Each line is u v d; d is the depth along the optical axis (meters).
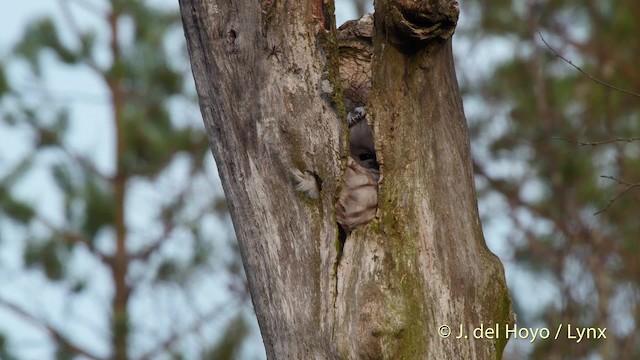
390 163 8.17
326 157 8.17
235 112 8.30
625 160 20.14
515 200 20.62
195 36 8.42
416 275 8.05
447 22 7.94
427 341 7.95
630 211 19.81
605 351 17.84
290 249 8.16
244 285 20.20
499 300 8.28
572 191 19.83
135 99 20.95
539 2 22.39
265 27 8.21
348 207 8.21
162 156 20.30
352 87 9.59
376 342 7.77
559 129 20.88
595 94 21.09
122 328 18.53
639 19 22.33
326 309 7.99
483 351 8.11
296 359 8.08
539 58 21.75
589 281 18.72
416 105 8.22
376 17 8.13
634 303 18.88
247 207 8.29
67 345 19.17
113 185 20.55
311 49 8.23
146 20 21.27
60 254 19.44
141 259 20.34
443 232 8.19
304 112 8.20
